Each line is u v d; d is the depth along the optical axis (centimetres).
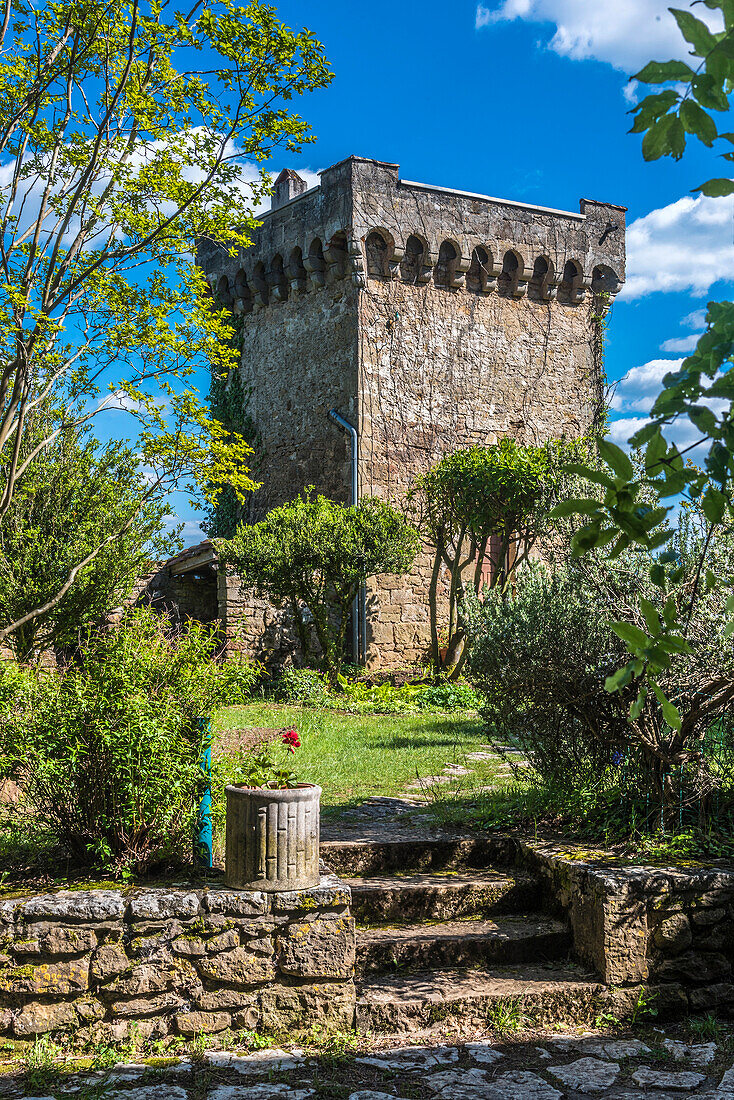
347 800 750
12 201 705
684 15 143
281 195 2047
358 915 546
